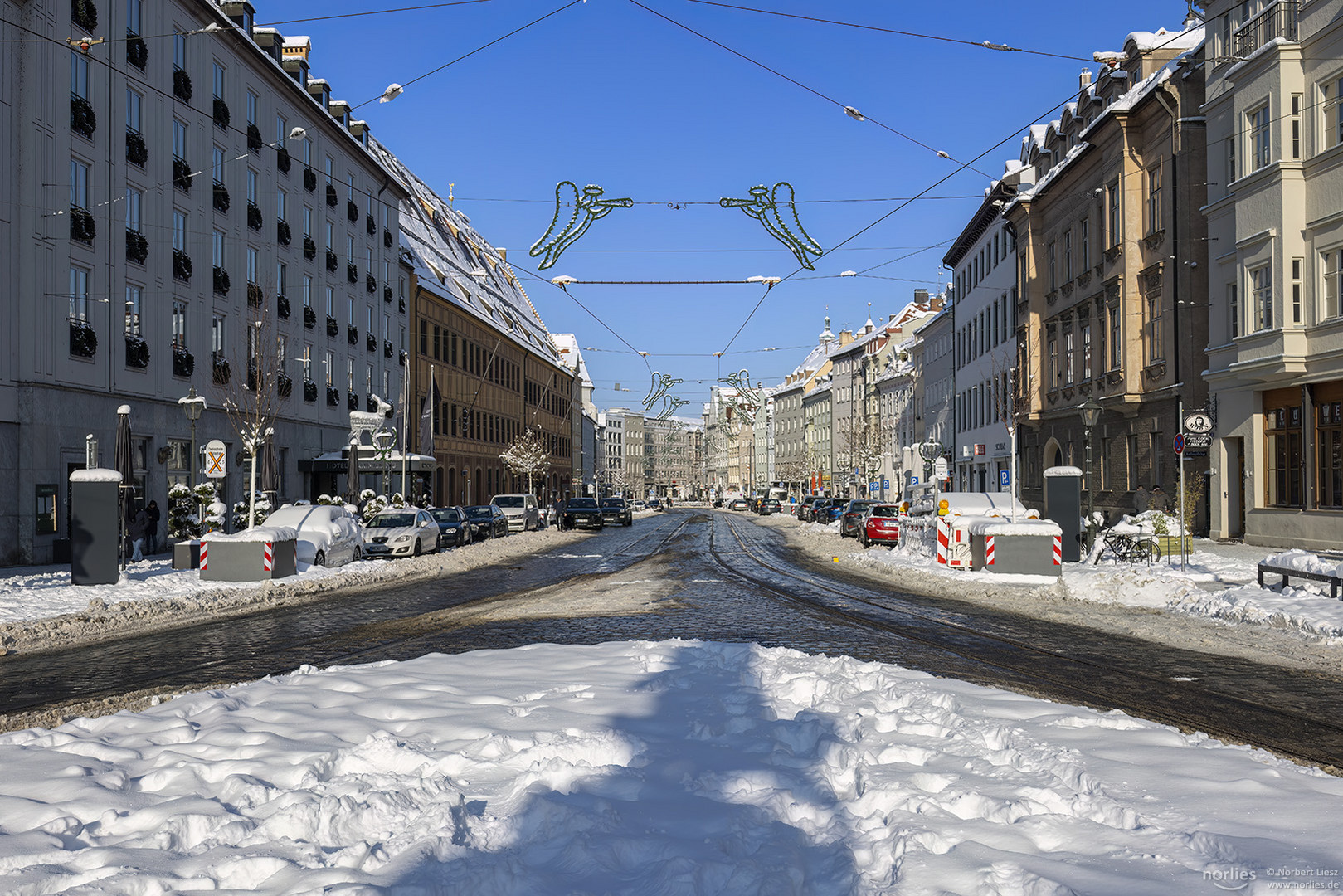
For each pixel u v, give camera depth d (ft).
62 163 88.22
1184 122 101.96
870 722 20.58
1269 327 85.56
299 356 136.56
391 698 23.61
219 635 45.32
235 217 118.93
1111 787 16.15
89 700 29.68
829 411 428.56
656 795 15.85
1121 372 114.11
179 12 107.24
